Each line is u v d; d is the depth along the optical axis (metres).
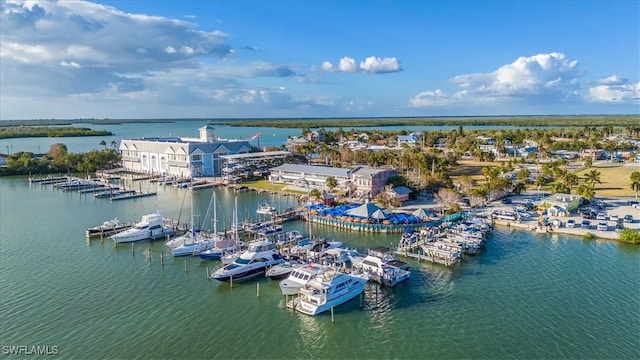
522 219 106.75
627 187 145.25
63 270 75.75
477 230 93.62
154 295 66.12
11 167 189.75
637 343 52.06
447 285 69.25
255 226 99.75
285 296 65.25
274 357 50.62
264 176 175.25
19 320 58.16
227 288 68.88
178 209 124.06
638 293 65.00
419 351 51.50
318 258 78.12
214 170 185.62
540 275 72.50
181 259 81.44
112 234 96.50
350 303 63.69
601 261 78.44
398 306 62.59
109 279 71.88
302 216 111.12
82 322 57.72
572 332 54.62
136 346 52.44
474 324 57.19
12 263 79.06
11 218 113.50
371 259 73.75
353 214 103.56
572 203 113.44
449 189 126.88
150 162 195.50
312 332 55.91
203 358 50.25
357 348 52.41
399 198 123.38
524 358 49.66
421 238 89.94
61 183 167.25
